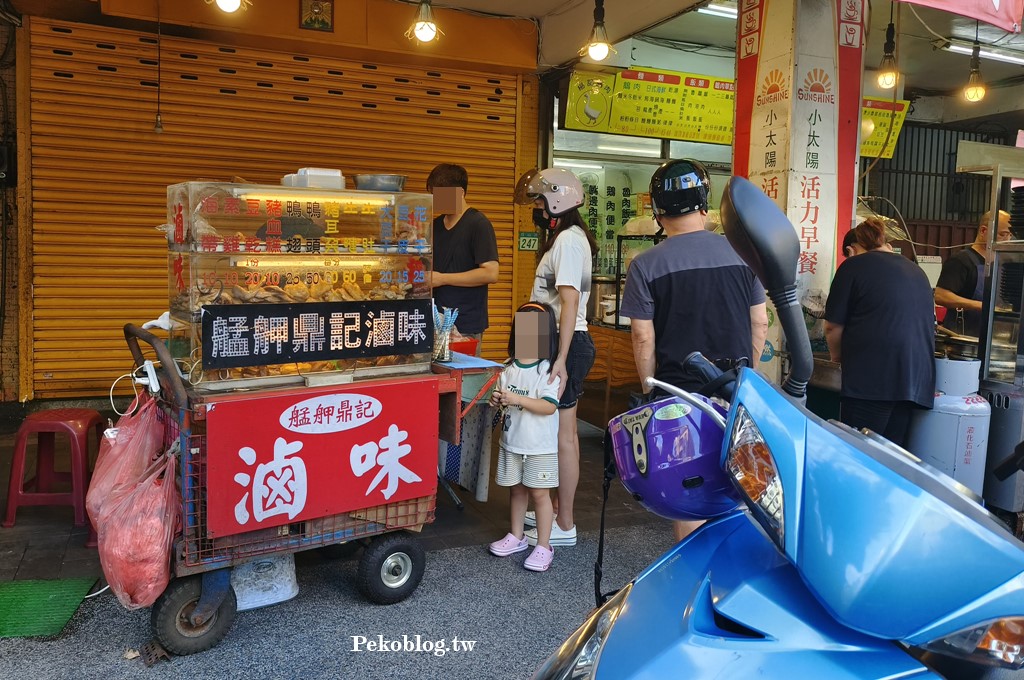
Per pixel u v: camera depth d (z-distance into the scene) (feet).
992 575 3.55
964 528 3.62
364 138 22.68
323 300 9.63
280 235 9.30
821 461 3.84
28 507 13.87
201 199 8.79
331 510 9.66
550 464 11.69
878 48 27.66
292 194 9.36
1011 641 3.54
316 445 9.45
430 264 10.57
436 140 23.65
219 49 20.63
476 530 13.64
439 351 11.54
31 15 18.78
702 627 4.01
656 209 9.59
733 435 4.07
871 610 3.58
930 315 12.90
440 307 14.52
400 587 10.56
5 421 19.80
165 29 19.66
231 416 8.78
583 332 12.70
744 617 3.91
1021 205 14.10
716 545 4.71
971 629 3.54
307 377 9.58
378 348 10.11
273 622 10.00
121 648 9.21
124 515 8.52
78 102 19.40
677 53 26.81
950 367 13.33
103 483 9.18
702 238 9.37
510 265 25.27
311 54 21.72
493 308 25.17
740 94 16.83
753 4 16.37
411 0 21.53
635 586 4.72
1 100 19.29
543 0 21.71
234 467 8.86
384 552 10.29
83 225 19.84
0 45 19.06
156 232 20.56
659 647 3.95
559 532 12.93
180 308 9.58
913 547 3.57
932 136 34.04
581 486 16.34
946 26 24.93
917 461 4.99
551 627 10.08
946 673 4.18
